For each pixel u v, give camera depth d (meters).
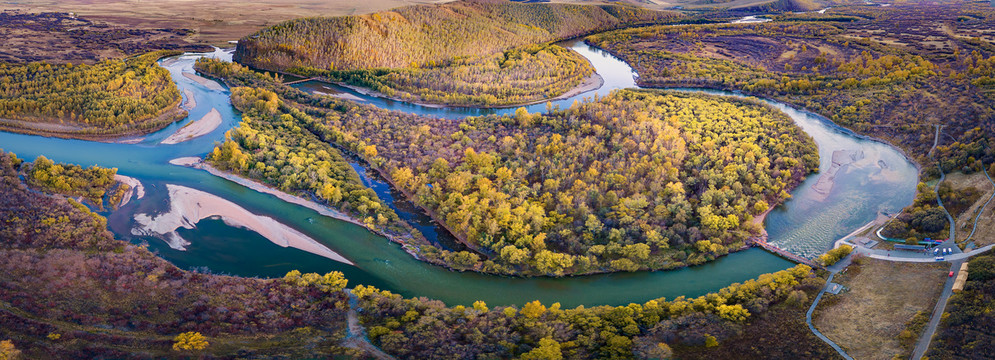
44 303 170.38
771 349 158.50
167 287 183.62
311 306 177.75
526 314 173.38
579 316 173.38
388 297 184.62
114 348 153.12
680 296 186.00
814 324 169.88
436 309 177.50
